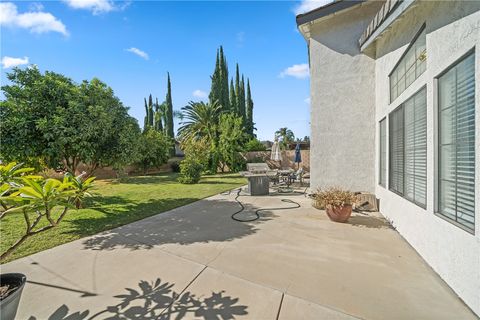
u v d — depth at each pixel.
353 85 6.38
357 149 6.37
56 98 5.81
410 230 3.84
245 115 31.36
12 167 2.64
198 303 2.37
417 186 3.77
